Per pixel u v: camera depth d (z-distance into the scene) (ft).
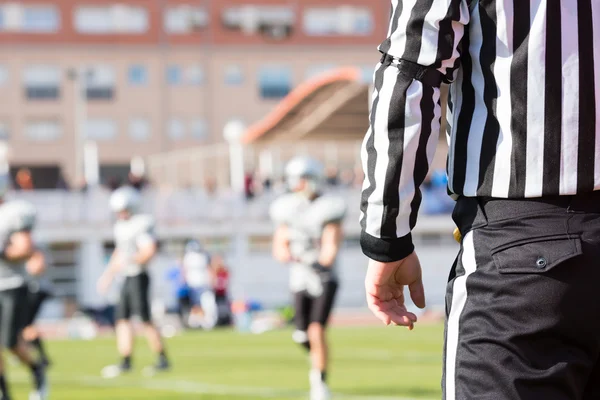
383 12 395.34
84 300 174.60
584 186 14.39
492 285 14.44
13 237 54.60
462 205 15.31
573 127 14.51
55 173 375.66
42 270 56.54
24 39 374.02
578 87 14.55
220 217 181.98
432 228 187.21
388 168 14.57
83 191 178.70
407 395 57.62
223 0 385.09
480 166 14.88
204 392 62.44
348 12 392.47
